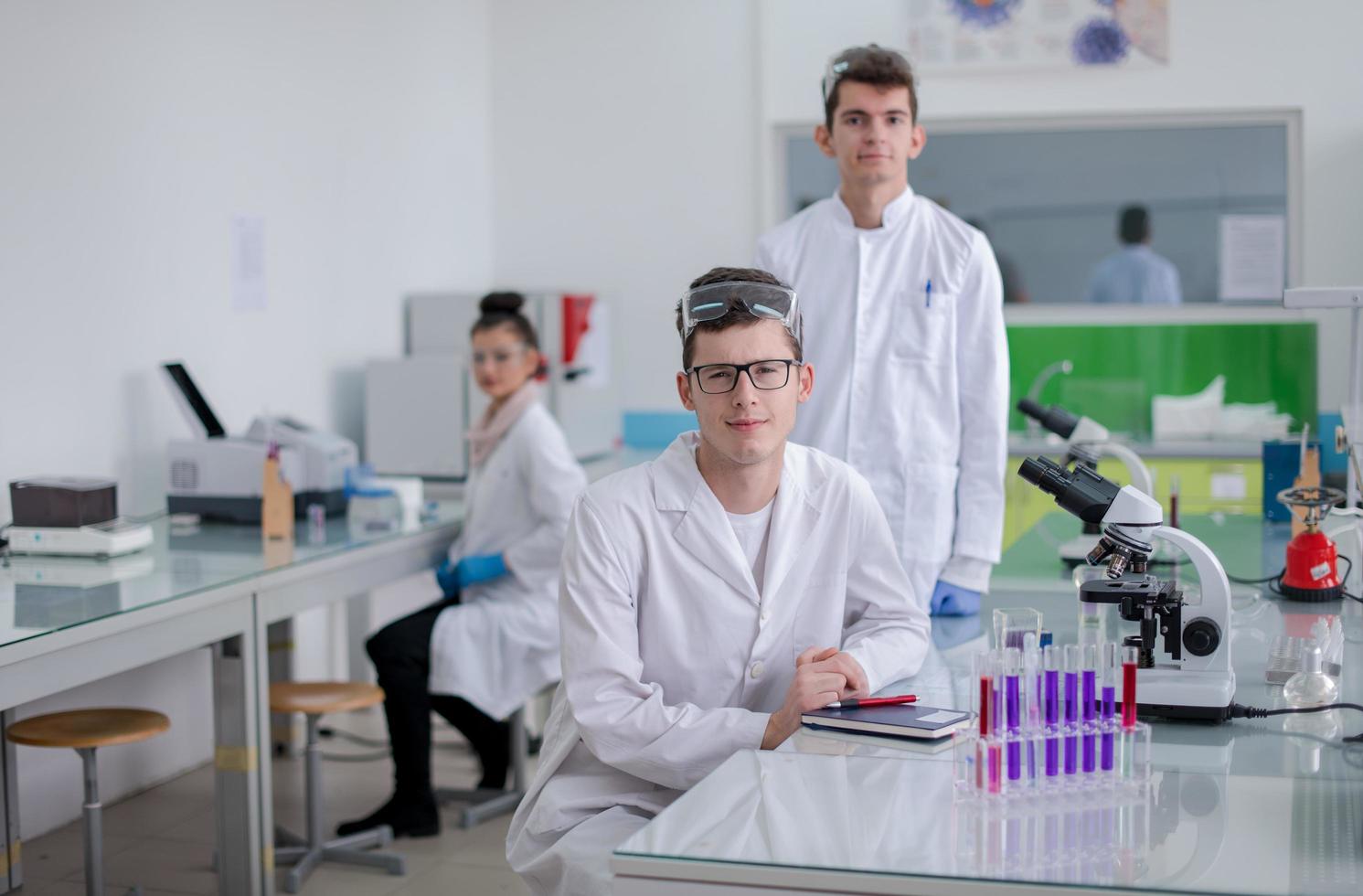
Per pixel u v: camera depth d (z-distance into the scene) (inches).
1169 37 218.2
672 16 233.3
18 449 142.3
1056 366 215.2
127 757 158.9
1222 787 61.2
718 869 52.9
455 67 230.8
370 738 185.6
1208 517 142.0
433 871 136.6
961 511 101.9
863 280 103.7
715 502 77.7
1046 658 62.6
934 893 51.2
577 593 76.5
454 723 156.0
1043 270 227.5
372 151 206.8
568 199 240.4
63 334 147.8
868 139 100.9
